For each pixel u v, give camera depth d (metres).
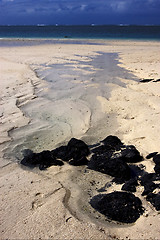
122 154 4.62
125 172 4.12
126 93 8.23
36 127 6.11
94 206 3.50
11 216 3.30
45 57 15.23
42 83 9.53
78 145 4.86
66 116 6.73
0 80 9.70
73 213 3.36
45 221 3.20
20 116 6.64
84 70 11.77
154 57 15.27
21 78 10.09
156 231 2.96
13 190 3.84
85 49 19.58
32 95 8.17
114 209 3.32
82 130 5.98
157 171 4.04
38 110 7.09
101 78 10.31
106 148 4.99
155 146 4.85
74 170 4.41
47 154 4.71
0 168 4.50
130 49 19.78
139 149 4.90
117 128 6.00
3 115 6.65
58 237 2.96
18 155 4.95
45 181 4.09
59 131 5.93
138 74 10.77
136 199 3.44
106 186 3.98
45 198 3.65
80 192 3.82
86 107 7.32
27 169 4.48
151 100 7.32
